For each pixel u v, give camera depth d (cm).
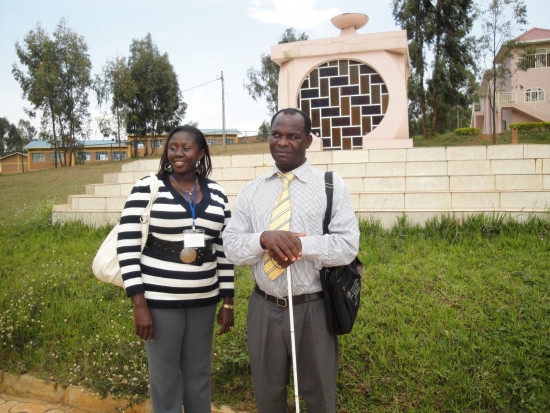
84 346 386
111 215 685
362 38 840
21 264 564
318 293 230
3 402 359
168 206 251
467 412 281
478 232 514
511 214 532
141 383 345
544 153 700
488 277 412
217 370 337
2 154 5553
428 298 387
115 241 261
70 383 359
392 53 841
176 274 248
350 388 308
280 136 233
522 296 371
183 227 253
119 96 2914
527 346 312
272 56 885
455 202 585
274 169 244
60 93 2775
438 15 2444
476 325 343
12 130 5634
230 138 4744
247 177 749
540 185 611
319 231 228
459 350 319
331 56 860
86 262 547
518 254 456
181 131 263
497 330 333
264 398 239
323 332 229
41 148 4356
